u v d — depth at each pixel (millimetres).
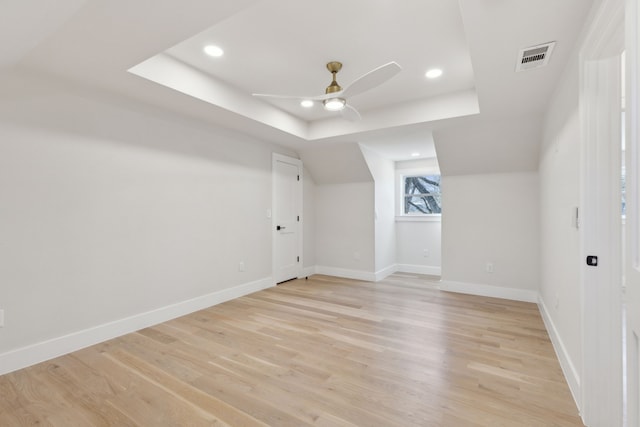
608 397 1625
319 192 5680
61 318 2498
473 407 1801
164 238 3248
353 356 2434
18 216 2293
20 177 2303
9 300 2244
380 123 3775
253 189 4355
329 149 4906
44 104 2420
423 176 5883
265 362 2342
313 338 2779
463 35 2297
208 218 3711
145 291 3076
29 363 2309
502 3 1545
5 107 2240
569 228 2059
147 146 3100
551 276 2801
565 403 1836
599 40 1476
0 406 1825
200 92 2895
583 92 1677
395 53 2547
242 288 4176
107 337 2768
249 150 4277
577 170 1836
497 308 3633
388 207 5688
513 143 3699
